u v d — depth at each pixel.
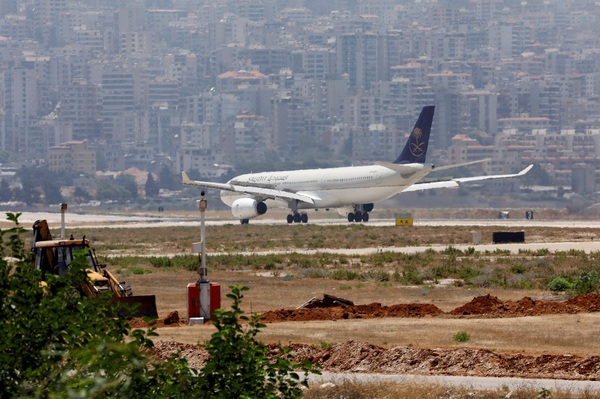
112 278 146.25
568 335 129.00
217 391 70.62
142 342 70.75
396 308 157.00
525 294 197.12
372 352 113.44
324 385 98.62
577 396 94.44
